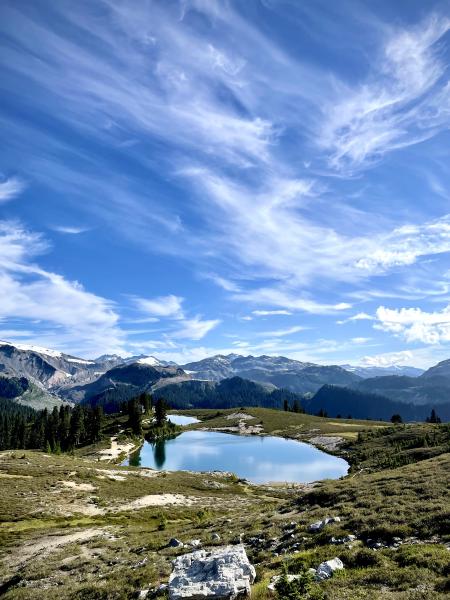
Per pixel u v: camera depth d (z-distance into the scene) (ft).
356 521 77.05
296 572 58.70
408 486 97.81
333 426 634.84
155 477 282.56
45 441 539.70
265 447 511.40
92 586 71.20
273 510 122.42
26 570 91.66
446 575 49.44
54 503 181.57
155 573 73.61
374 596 45.19
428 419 622.95
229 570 56.80
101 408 587.68
